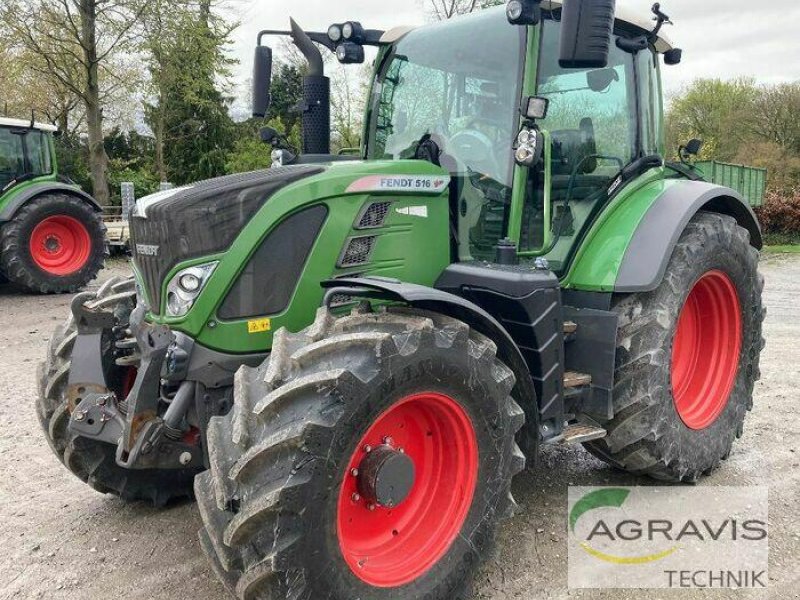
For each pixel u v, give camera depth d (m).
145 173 26.11
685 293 3.56
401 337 2.41
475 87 3.40
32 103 23.50
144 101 25.77
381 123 3.90
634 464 3.56
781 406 4.99
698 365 4.09
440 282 3.16
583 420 3.45
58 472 4.00
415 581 2.55
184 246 2.75
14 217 9.59
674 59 4.27
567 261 3.57
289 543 2.18
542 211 3.40
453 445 2.71
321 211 2.89
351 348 2.35
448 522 2.69
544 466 4.01
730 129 29.77
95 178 17.98
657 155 3.95
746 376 4.13
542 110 3.00
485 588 2.84
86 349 3.11
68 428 3.04
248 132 29.62
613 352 3.36
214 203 2.74
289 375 2.33
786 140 28.66
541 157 3.32
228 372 2.79
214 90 27.16
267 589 2.23
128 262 13.70
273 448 2.18
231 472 2.21
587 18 2.65
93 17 16.75
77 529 3.35
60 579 2.93
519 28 3.27
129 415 2.67
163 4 16.89
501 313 3.04
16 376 5.94
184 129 28.62
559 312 3.06
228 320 2.78
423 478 2.76
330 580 2.29
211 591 2.83
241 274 2.77
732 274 3.93
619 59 3.84
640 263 3.41
